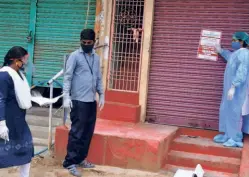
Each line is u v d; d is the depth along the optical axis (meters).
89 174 5.30
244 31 6.21
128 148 5.50
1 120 3.93
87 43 5.06
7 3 7.35
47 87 7.44
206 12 6.36
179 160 5.77
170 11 6.52
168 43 6.55
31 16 7.26
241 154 5.68
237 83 5.58
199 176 4.73
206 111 6.43
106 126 6.11
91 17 7.00
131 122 6.43
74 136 5.17
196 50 6.43
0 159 4.11
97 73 5.27
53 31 7.20
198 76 6.44
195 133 6.43
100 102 5.38
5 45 7.42
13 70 4.14
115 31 6.66
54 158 5.77
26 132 4.30
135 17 6.57
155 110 6.66
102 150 5.59
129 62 6.64
